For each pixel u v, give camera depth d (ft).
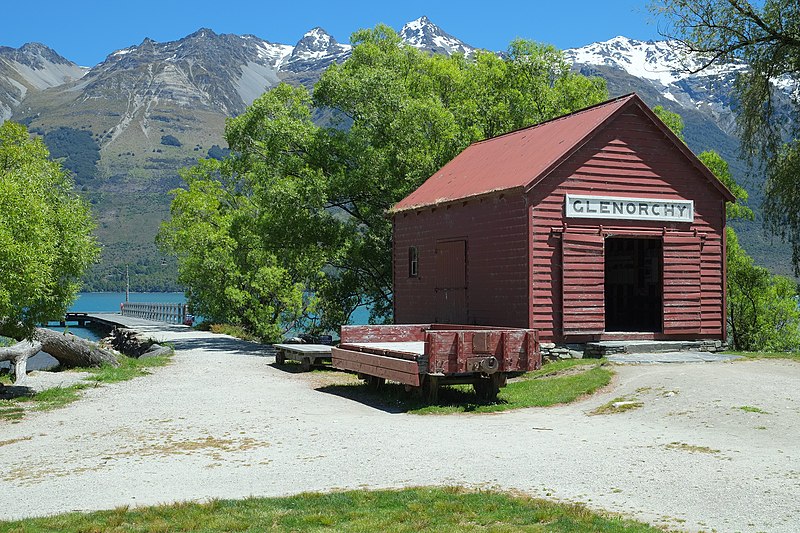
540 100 123.75
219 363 81.05
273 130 111.96
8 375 70.08
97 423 47.03
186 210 163.32
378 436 40.93
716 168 134.82
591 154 70.79
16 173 67.05
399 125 108.17
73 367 76.69
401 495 28.99
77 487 31.65
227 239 146.30
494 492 29.30
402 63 125.08
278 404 53.42
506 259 71.00
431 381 51.88
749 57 82.58
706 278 75.56
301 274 140.67
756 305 136.36
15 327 59.82
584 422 43.70
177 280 163.02
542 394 54.08
